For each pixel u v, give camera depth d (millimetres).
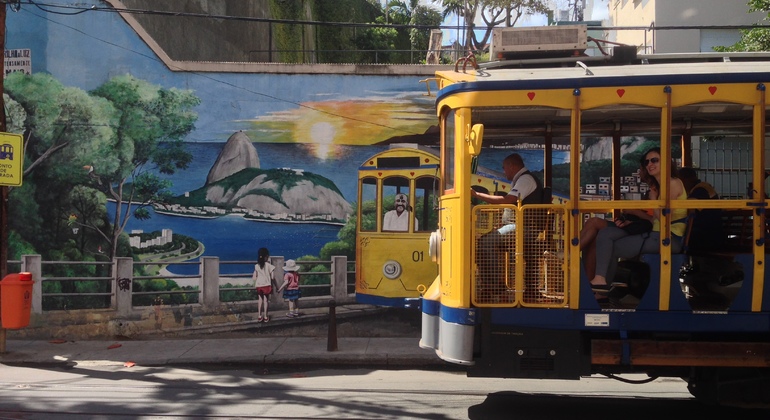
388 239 12062
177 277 12570
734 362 6207
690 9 15805
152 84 12641
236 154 12633
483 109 6582
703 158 8367
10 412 7293
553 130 7836
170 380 9281
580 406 7715
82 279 12508
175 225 12641
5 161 10758
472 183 7023
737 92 6156
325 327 12516
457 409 7559
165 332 12492
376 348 11172
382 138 12484
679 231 6375
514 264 6398
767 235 6398
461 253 6434
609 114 7039
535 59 7527
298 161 12594
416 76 12445
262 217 12586
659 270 6234
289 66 12547
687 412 7477
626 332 6312
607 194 8758
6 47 12734
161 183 12641
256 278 12578
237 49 21641
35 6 12711
